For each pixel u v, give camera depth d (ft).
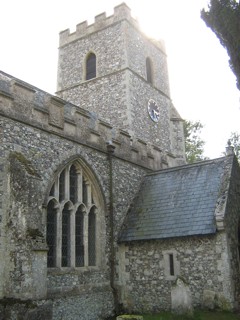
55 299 34.32
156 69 73.36
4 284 29.63
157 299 40.04
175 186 47.44
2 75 43.34
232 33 37.83
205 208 41.04
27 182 30.55
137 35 69.21
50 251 35.94
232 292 36.04
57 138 38.34
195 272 38.37
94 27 69.72
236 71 38.75
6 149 32.42
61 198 38.47
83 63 69.10
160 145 67.67
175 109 75.56
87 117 43.24
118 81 63.36
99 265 41.24
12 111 33.65
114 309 41.01
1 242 30.17
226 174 43.91
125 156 48.75
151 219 44.19
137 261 42.47
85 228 40.65
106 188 44.11
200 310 36.50
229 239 38.22
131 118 60.85
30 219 29.94
